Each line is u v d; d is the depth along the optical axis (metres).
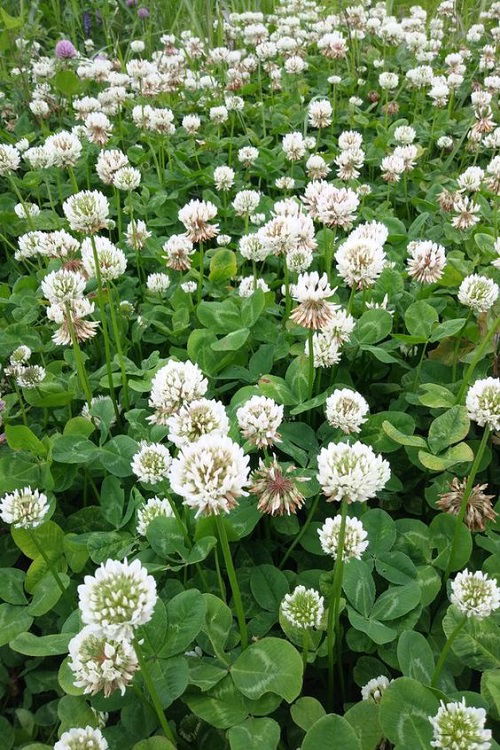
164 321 0.44
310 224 0.35
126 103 0.76
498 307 0.35
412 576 0.26
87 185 0.63
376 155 0.64
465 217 0.46
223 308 0.38
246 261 0.51
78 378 0.37
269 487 0.26
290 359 0.38
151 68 0.73
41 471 0.31
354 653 0.26
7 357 0.41
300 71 0.77
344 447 0.21
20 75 0.77
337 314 0.33
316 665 0.25
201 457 0.20
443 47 0.98
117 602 0.18
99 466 0.33
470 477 0.26
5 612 0.27
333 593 0.23
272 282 0.44
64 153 0.48
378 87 0.86
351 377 0.38
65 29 1.02
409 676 0.22
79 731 0.20
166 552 0.26
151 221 0.56
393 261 0.44
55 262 0.46
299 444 0.31
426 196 0.57
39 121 0.73
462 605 0.21
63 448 0.31
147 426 0.33
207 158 0.67
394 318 0.40
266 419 0.25
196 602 0.23
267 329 0.38
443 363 0.37
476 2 1.08
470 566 0.28
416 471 0.33
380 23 0.88
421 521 0.30
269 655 0.22
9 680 0.27
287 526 0.29
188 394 0.24
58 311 0.34
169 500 0.26
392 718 0.20
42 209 0.61
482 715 0.19
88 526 0.31
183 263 0.41
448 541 0.28
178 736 0.23
